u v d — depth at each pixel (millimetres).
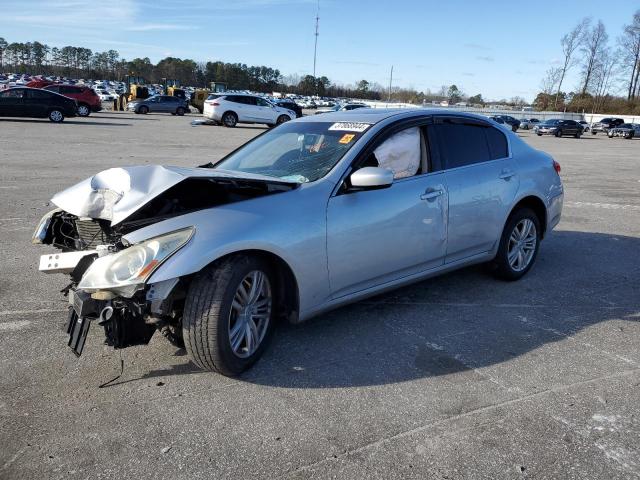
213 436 2773
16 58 152625
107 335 3074
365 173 3623
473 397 3191
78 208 3424
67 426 2824
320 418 2951
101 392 3158
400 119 4289
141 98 48125
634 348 3908
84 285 3002
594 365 3631
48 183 9680
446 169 4473
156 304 2963
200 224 3129
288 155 4184
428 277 4434
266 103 31500
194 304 3096
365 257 3811
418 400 3150
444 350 3797
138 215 3301
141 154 14781
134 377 3334
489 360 3666
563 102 80688
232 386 3254
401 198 4012
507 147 5164
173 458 2602
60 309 4309
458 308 4578
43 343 3734
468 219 4562
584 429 2898
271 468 2549
